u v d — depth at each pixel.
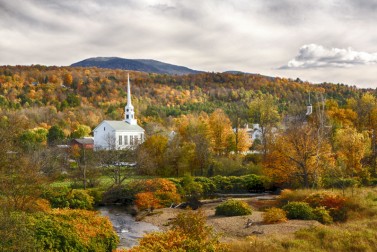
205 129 75.19
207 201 45.16
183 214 18.92
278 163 48.91
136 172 63.50
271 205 38.84
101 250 19.97
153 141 65.88
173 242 15.81
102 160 54.88
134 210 41.25
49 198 37.62
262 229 27.16
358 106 82.25
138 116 138.25
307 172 47.31
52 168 52.94
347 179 44.72
